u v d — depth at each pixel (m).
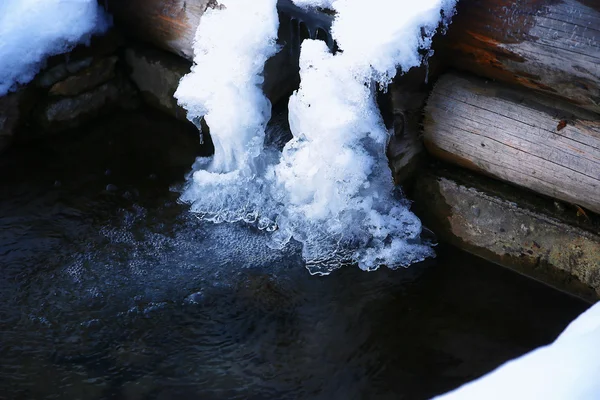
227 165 3.04
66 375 2.59
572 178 2.66
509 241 2.80
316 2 2.81
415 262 2.86
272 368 2.62
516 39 2.64
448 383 2.57
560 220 2.71
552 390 1.99
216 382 2.58
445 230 2.91
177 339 2.68
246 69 2.89
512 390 2.01
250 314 2.74
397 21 2.65
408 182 2.91
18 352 2.64
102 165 3.17
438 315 2.73
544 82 2.66
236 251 2.91
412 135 2.87
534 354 2.06
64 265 2.87
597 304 2.21
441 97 2.82
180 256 2.90
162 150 3.23
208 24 2.90
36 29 3.07
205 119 3.02
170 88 3.27
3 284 2.81
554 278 2.77
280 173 2.92
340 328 2.71
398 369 2.61
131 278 2.83
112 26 3.28
